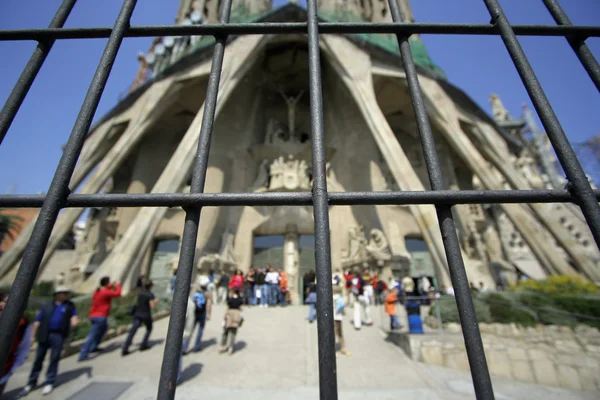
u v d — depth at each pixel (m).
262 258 22.03
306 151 23.64
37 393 5.03
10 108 1.38
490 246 22.86
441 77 20.83
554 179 32.22
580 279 12.50
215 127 23.44
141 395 4.97
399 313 9.46
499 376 6.80
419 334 7.58
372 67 20.31
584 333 8.11
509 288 13.24
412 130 25.64
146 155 24.98
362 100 18.50
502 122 38.53
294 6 22.67
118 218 22.98
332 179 23.67
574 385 6.22
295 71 26.50
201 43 21.44
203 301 7.54
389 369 6.32
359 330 9.56
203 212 20.70
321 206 1.31
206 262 18.47
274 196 1.36
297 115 26.98
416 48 22.89
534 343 7.80
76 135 1.36
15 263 15.89
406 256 19.20
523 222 17.80
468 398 4.98
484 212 24.97
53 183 1.27
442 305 8.80
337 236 21.56
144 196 1.32
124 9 1.68
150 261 21.73
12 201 1.27
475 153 18.94
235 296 7.60
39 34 1.59
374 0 30.73
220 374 5.95
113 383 5.39
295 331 9.38
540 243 17.11
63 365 6.32
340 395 5.08
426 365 6.58
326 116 26.64
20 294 1.07
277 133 24.94
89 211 24.92
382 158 23.22
